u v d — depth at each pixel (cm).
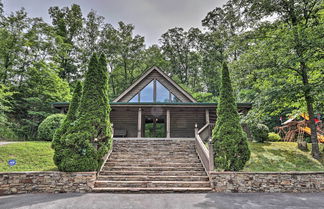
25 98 1933
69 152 626
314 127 938
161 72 1608
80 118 668
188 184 639
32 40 2130
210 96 2809
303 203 505
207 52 3112
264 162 852
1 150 818
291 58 938
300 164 837
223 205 479
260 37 1106
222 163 673
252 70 1098
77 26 2866
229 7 2727
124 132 1514
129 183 632
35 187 593
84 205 472
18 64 2070
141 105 1332
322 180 648
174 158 858
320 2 938
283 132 2003
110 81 3156
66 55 2481
